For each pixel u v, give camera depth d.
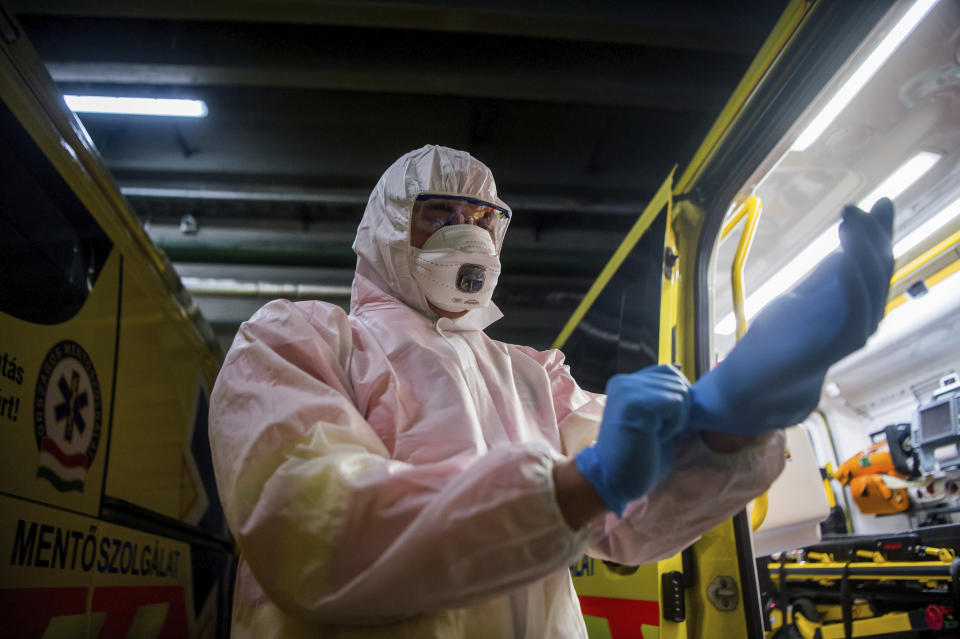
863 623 4.31
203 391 2.98
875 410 5.64
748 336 0.70
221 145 5.46
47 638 1.52
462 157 1.26
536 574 0.68
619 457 0.67
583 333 3.19
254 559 0.74
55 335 1.70
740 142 2.32
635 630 2.12
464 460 0.78
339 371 0.99
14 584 1.41
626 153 5.59
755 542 2.95
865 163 3.32
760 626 2.04
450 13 3.84
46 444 1.59
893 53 2.59
